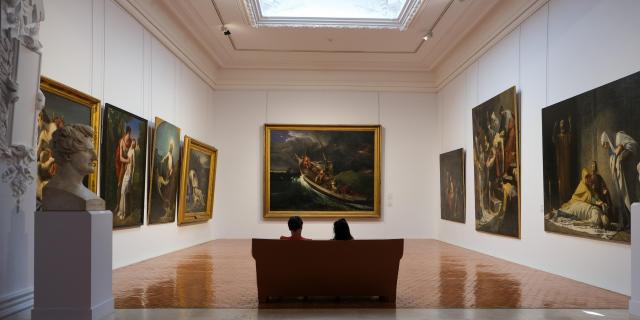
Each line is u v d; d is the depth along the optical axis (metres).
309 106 22.36
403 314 7.23
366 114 22.44
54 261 6.64
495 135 14.98
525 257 13.16
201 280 10.29
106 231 7.15
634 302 7.25
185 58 17.70
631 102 8.85
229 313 7.24
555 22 11.87
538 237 12.51
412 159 22.38
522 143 13.51
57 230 6.66
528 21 13.26
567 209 10.97
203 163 19.55
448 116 20.56
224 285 9.67
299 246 7.88
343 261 7.93
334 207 21.98
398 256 7.97
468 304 7.96
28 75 7.32
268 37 18.89
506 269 12.33
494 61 15.58
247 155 22.14
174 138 16.16
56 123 9.48
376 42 19.41
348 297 8.42
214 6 15.84
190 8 15.82
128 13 13.00
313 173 22.05
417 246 18.78
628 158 8.90
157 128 14.41
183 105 17.77
